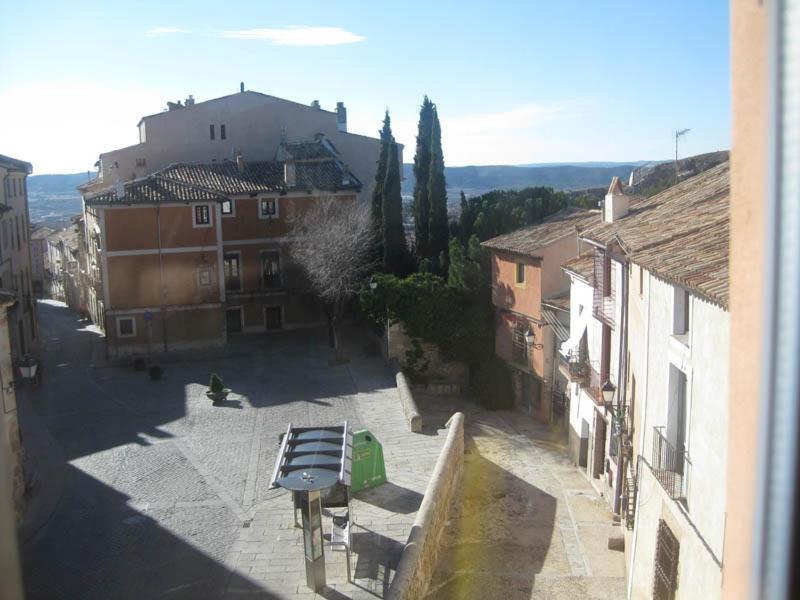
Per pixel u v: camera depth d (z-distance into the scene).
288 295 46.00
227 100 54.88
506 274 34.41
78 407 31.83
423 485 22.23
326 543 18.11
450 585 17.59
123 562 17.69
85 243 58.50
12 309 39.84
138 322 41.69
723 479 10.63
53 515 20.47
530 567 18.42
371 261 43.00
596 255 22.53
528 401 33.72
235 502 21.41
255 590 16.30
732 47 4.49
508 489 23.97
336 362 38.41
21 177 45.69
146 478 23.39
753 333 4.28
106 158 53.38
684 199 18.83
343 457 17.42
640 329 17.11
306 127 56.28
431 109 42.12
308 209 45.72
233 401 32.38
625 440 19.11
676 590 12.93
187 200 41.53
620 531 19.67
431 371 37.47
